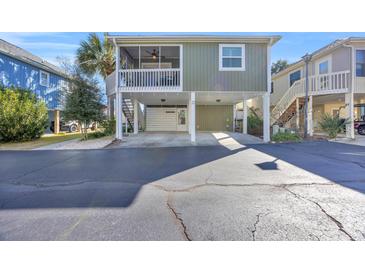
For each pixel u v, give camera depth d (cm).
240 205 379
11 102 1338
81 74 1352
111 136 1512
